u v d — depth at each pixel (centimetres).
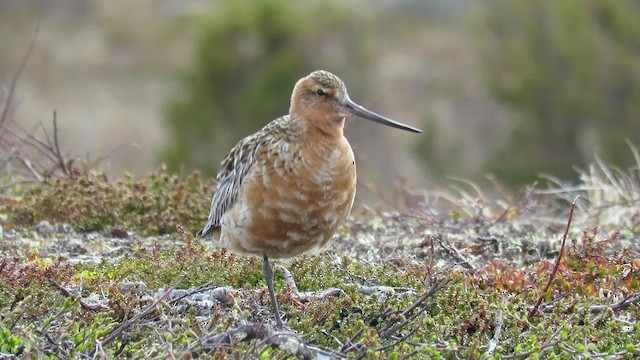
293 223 1111
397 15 5269
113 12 5397
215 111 3569
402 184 2223
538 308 1119
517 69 3766
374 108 3728
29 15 5369
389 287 1198
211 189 1590
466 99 4028
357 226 1563
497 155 3675
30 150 2025
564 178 3556
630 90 3672
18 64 4781
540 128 3650
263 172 1102
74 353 978
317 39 3650
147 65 4872
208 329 1036
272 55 3616
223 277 1226
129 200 1551
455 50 4741
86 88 4572
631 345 1026
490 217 1638
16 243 1419
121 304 1096
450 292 1122
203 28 3616
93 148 3838
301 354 1003
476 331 1087
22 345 1015
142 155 3606
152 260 1273
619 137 3522
